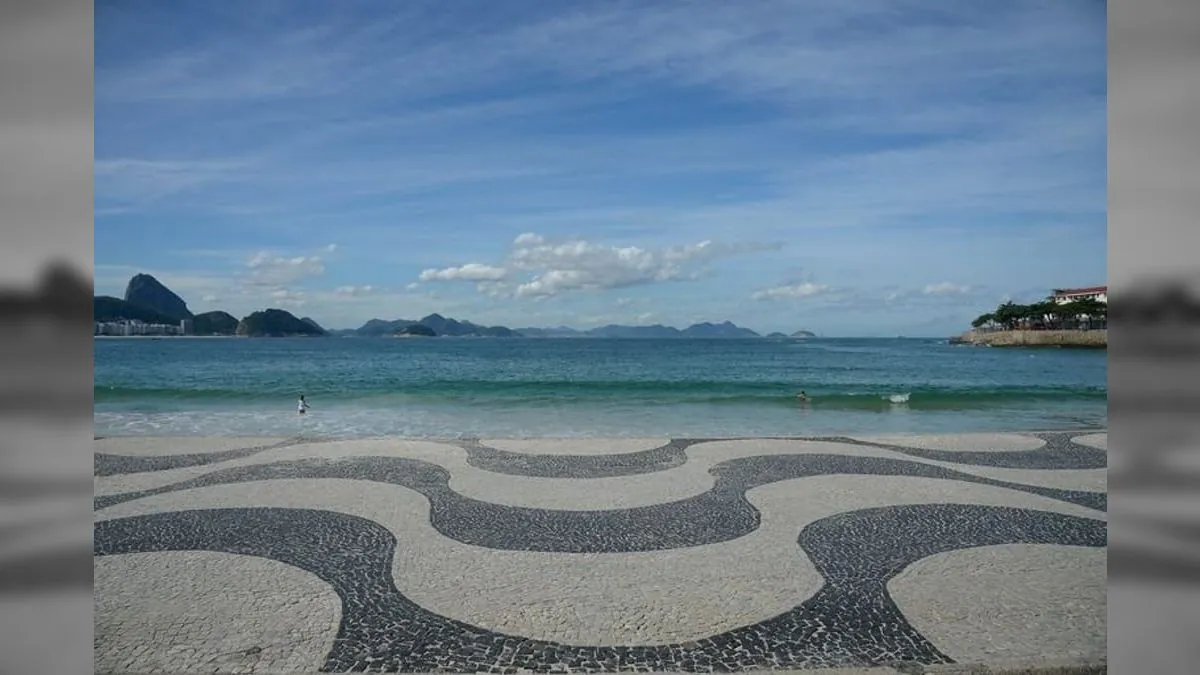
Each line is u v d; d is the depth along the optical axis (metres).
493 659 4.71
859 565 6.51
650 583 6.06
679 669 4.61
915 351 79.94
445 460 11.55
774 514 8.25
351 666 4.61
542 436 15.09
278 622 5.25
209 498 8.98
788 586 5.99
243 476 10.31
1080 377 35.69
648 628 5.18
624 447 12.80
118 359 52.19
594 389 25.81
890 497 9.07
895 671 4.47
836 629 5.16
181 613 5.39
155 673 4.48
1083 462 11.46
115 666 4.56
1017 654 4.77
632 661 4.70
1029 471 10.74
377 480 10.05
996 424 17.20
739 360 56.16
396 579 6.14
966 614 5.41
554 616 5.38
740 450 12.48
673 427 16.59
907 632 5.11
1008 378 34.75
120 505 8.63
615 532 7.54
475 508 8.51
